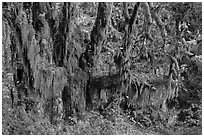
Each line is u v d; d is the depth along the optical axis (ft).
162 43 34.01
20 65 29.37
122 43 32.55
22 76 29.58
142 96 32.65
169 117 35.29
